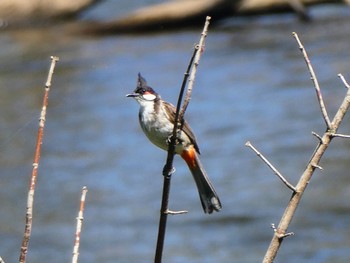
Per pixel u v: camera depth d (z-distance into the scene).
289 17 24.92
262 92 18.19
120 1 28.20
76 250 4.48
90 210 13.45
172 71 20.31
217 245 12.09
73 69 21.23
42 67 21.62
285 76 19.09
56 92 19.34
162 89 18.91
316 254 11.50
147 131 6.82
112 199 13.79
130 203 13.66
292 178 13.90
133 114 17.61
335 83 18.19
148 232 12.65
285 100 17.56
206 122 16.73
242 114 17.03
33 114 18.03
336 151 14.88
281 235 4.66
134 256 11.91
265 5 24.97
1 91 19.70
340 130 15.84
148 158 15.39
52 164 15.41
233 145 15.53
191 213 13.10
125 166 15.07
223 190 13.77
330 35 22.09
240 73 19.73
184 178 14.39
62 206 13.70
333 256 11.38
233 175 14.31
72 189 14.32
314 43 21.53
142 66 21.02
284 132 15.84
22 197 14.16
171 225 12.81
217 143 15.71
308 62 4.88
